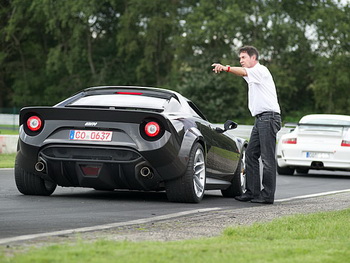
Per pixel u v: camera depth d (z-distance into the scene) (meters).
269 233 14.52
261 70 23.56
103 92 24.19
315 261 10.73
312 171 49.72
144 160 21.67
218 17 150.25
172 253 10.96
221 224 16.83
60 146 21.98
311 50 156.88
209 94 157.12
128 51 164.38
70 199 22.83
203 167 23.45
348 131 43.69
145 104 23.06
